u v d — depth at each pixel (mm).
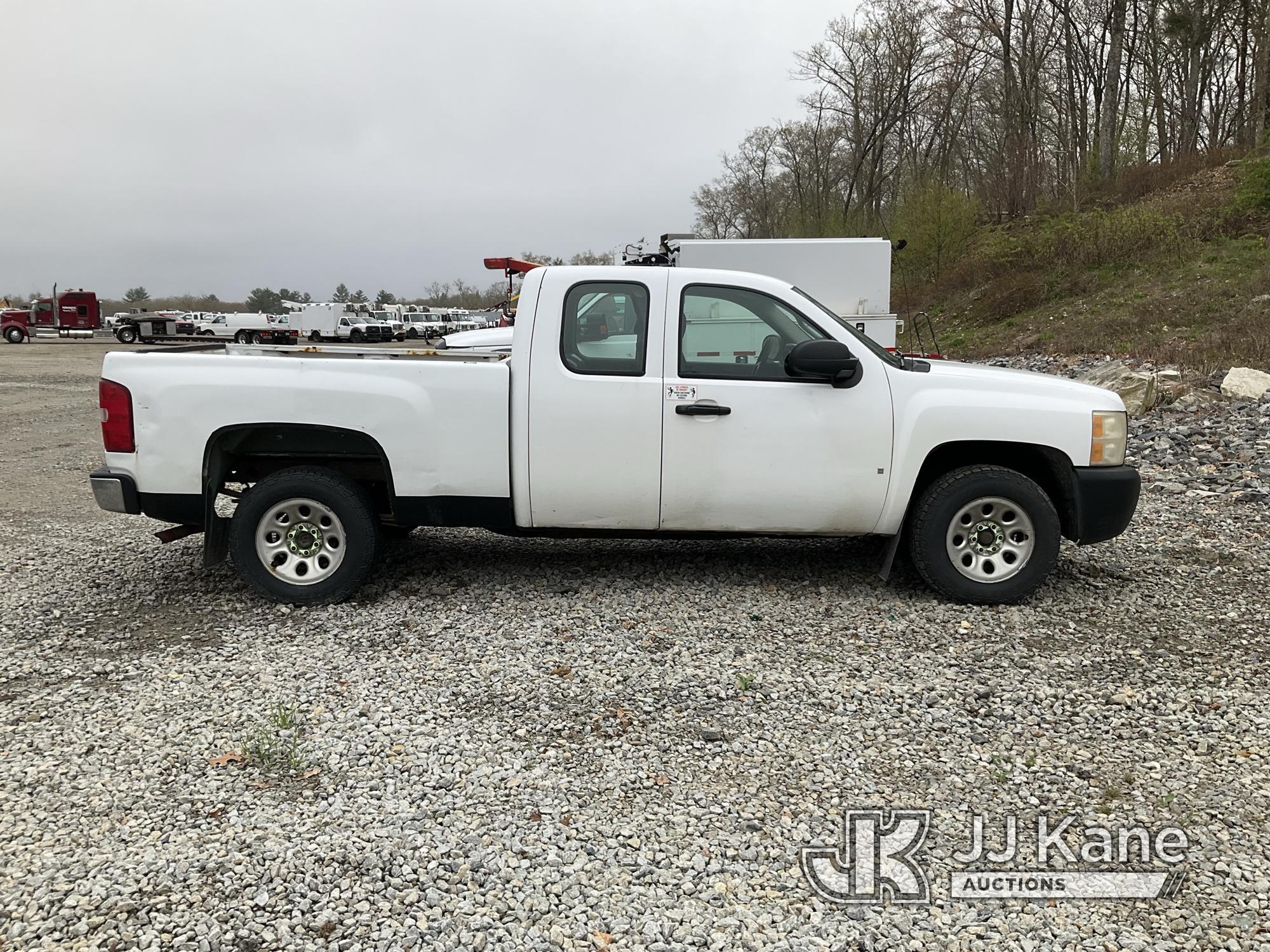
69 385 21812
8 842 2910
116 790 3223
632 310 4965
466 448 4969
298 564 5117
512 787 3229
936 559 5008
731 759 3430
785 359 4969
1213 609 4973
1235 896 2641
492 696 3957
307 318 47594
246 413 4910
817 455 4926
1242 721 3678
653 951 2434
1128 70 40250
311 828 2982
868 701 3891
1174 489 7883
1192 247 22500
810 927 2535
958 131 45375
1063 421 4926
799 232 47281
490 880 2719
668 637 4609
